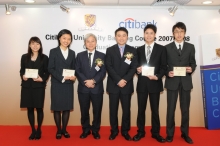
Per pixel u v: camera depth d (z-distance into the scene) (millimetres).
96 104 3238
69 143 3105
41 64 3236
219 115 3824
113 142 3143
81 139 3268
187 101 3160
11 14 3963
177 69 3049
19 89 4020
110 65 3152
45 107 4000
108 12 3980
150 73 3055
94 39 3219
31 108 3275
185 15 3984
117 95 3166
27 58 3205
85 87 3209
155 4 3895
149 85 3111
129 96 3197
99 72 3227
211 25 3990
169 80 3178
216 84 3852
